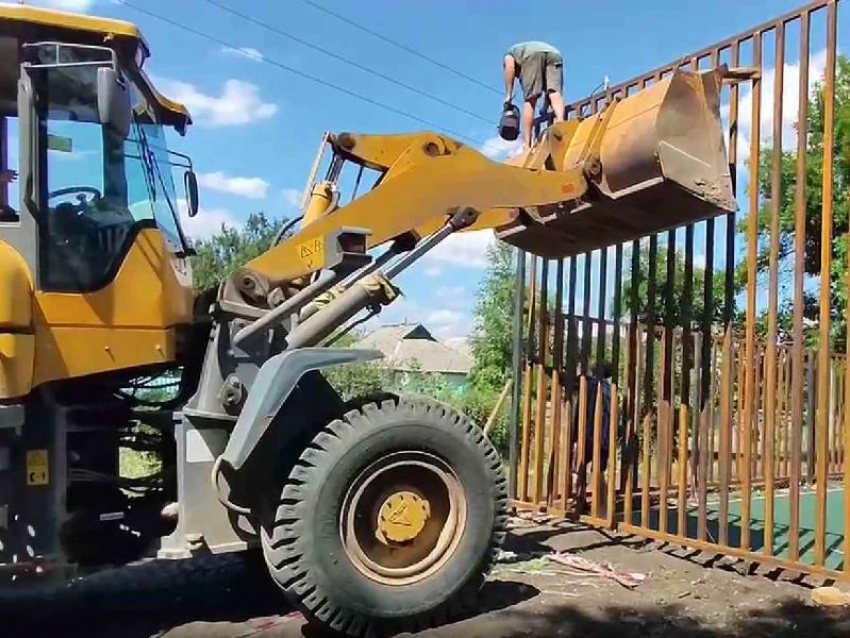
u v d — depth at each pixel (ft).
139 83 15.71
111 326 14.40
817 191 42.06
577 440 24.35
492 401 51.39
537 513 25.27
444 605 15.07
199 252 20.03
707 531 21.72
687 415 21.21
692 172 18.39
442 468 15.30
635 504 25.53
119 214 14.71
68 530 14.57
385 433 14.67
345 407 15.39
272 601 16.88
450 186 17.88
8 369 13.05
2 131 15.14
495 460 15.78
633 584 17.90
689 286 21.30
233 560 20.07
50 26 13.97
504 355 63.87
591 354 24.14
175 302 15.30
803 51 17.90
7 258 13.28
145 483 15.76
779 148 18.42
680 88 18.45
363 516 14.73
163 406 16.31
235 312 15.43
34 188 13.92
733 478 29.66
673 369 21.93
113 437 15.92
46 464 14.30
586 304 23.81
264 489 14.87
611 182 19.19
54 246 14.08
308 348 15.06
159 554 14.62
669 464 21.62
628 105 19.21
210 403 15.17
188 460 14.88
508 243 23.15
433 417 15.23
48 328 13.87
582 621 15.42
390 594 14.60
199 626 15.24
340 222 16.85
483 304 66.33
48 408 14.44
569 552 20.81
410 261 17.66
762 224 27.66
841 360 36.09
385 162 19.17
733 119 19.75
